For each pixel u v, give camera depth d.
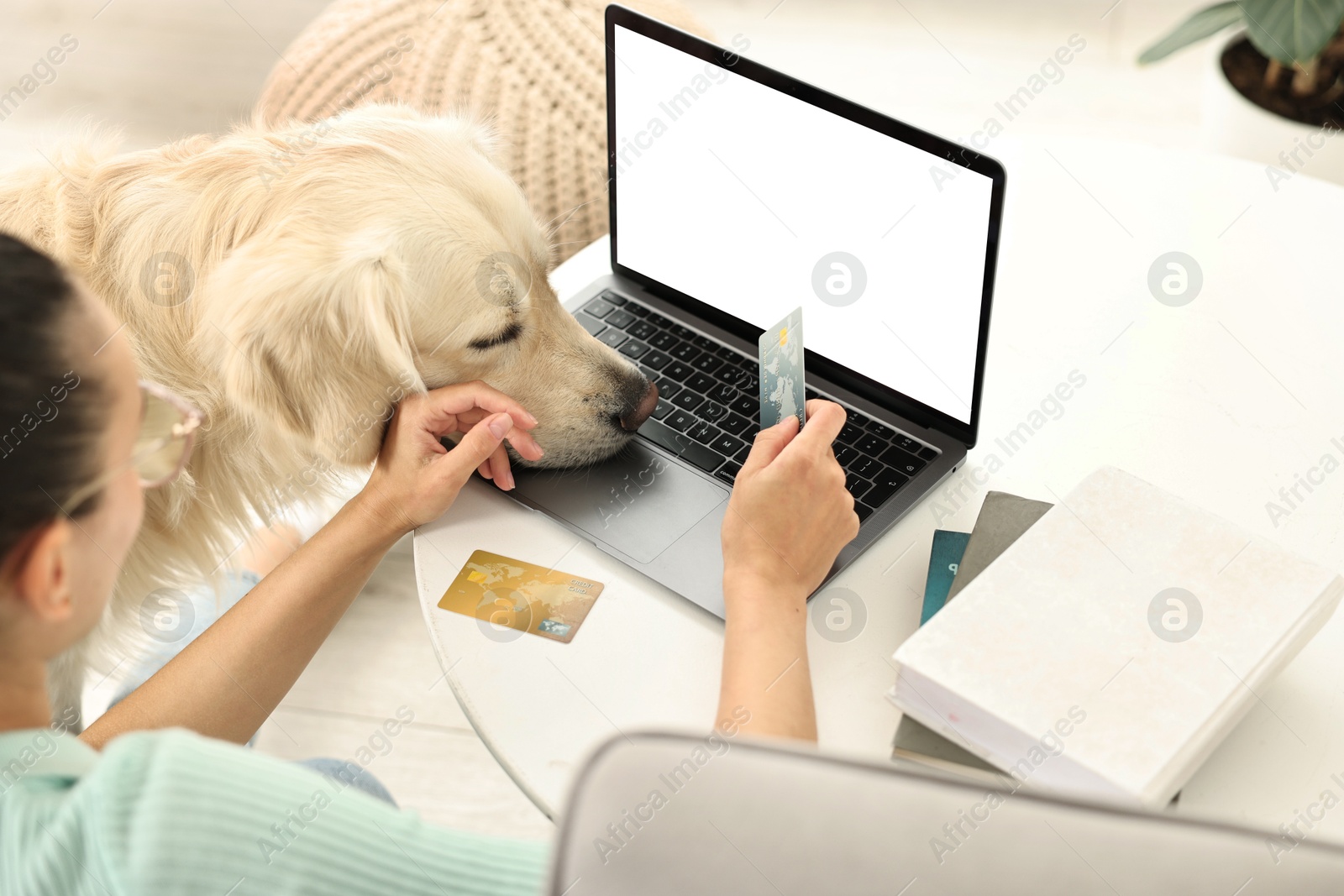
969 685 0.74
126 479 0.66
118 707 0.93
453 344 1.12
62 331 0.58
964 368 1.00
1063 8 2.77
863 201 1.00
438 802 1.53
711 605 0.92
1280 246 1.24
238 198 1.09
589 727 0.85
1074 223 1.29
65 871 0.53
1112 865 0.39
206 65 2.84
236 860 0.54
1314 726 0.81
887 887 0.39
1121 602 0.79
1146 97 2.50
